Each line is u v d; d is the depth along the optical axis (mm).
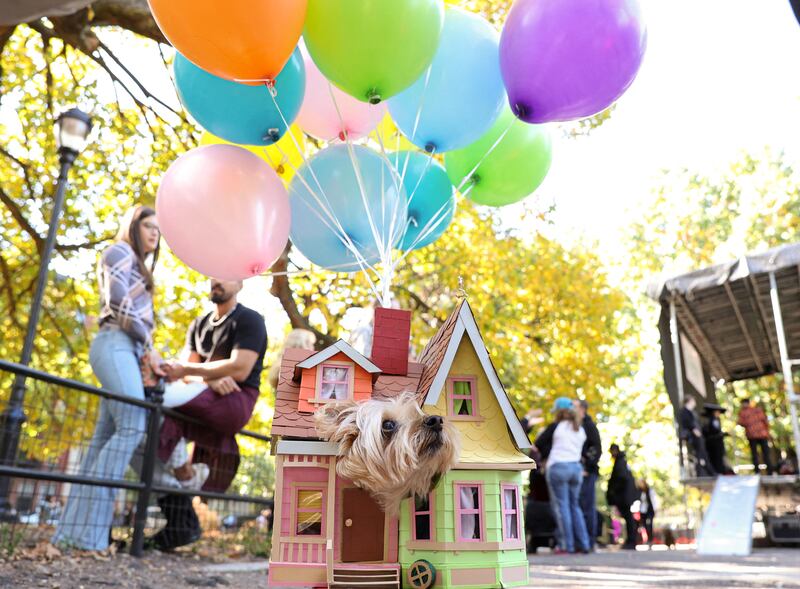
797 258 11352
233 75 2311
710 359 16938
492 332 12422
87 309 12234
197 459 5914
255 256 2707
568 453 8750
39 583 3572
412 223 3301
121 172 11859
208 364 5484
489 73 2873
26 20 1869
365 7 2365
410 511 2035
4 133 12023
